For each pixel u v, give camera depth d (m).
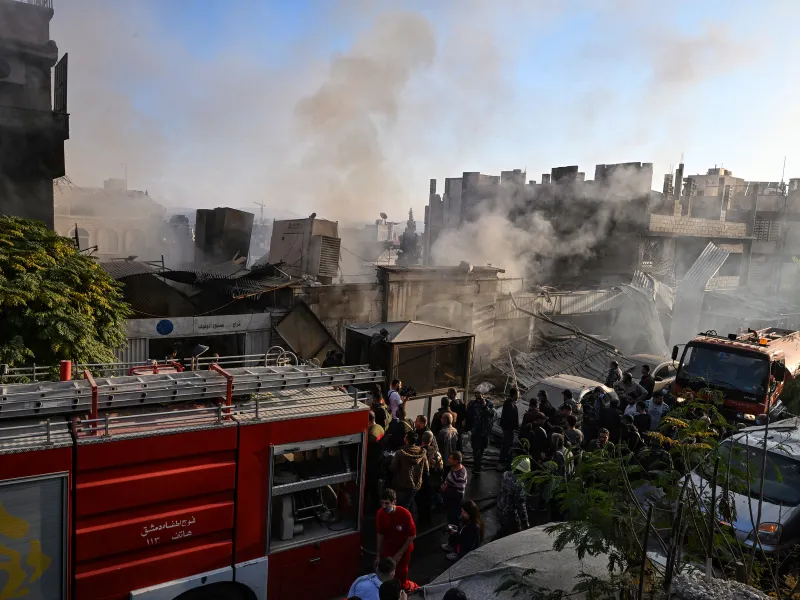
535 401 9.83
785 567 6.30
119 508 4.57
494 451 11.73
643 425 9.61
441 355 11.94
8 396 4.55
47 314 8.48
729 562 3.93
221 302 17.25
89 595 4.48
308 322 15.98
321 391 6.28
